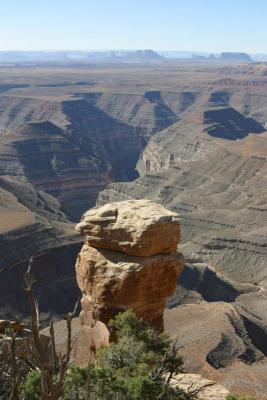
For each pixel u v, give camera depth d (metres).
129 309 25.91
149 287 27.59
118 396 17.22
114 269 27.58
